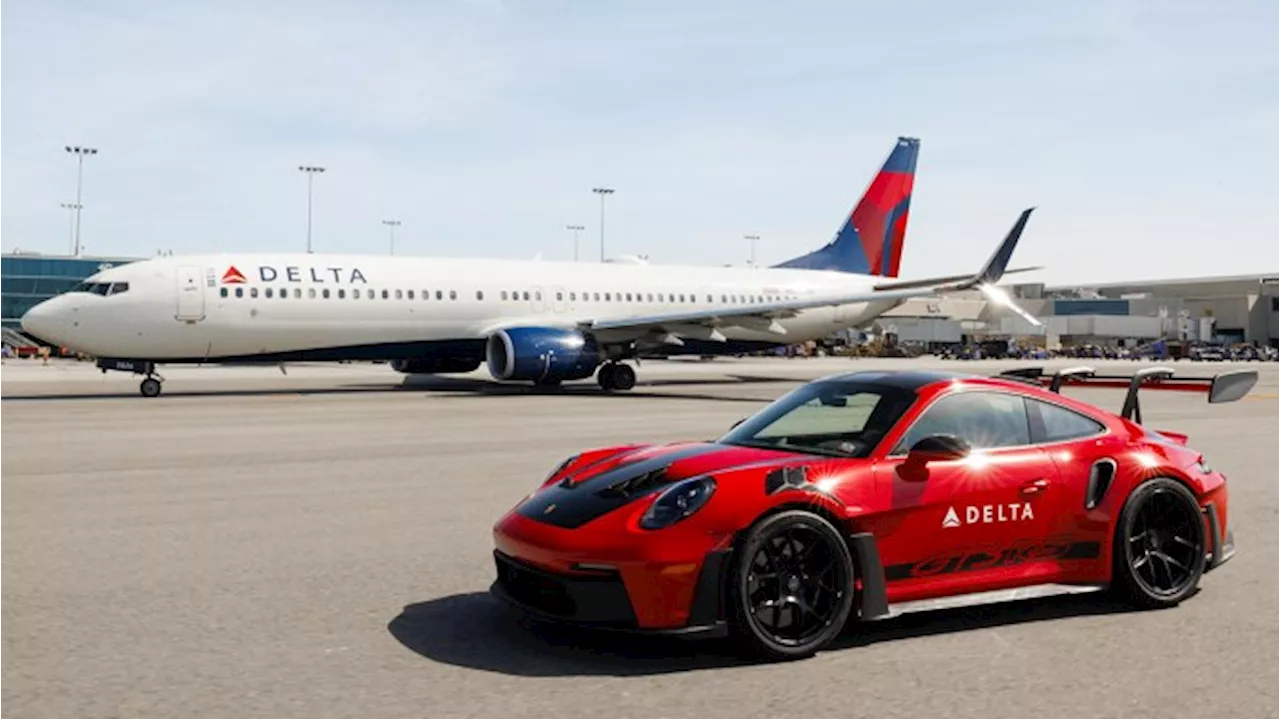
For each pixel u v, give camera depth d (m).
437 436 14.59
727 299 31.73
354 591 5.70
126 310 23.20
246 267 24.64
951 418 5.19
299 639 4.76
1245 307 105.25
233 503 8.66
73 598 5.47
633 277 30.66
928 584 4.91
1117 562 5.35
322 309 25.20
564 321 28.62
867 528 4.70
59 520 7.80
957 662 4.49
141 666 4.33
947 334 91.50
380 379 34.16
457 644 4.71
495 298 27.73
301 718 3.73
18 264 79.06
